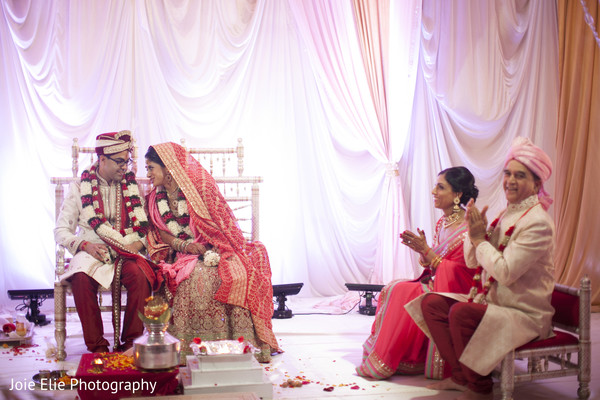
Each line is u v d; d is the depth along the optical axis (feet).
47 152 19.52
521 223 9.73
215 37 20.30
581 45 20.22
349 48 20.74
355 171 21.48
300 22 20.53
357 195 21.48
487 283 10.09
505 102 21.27
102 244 13.24
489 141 21.49
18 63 19.24
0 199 19.02
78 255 13.12
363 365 11.60
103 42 19.53
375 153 20.95
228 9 20.33
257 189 16.31
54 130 19.52
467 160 21.47
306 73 21.22
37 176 19.47
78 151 15.03
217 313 12.63
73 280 12.74
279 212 20.95
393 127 20.89
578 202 20.01
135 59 19.79
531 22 21.16
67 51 19.45
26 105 19.38
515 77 21.30
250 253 14.08
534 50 21.22
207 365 9.99
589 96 19.93
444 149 21.53
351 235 21.50
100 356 10.83
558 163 20.51
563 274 19.97
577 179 19.95
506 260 9.52
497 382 10.91
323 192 21.40
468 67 21.13
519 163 9.92
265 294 13.21
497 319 9.51
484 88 21.15
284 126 20.99
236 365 10.06
